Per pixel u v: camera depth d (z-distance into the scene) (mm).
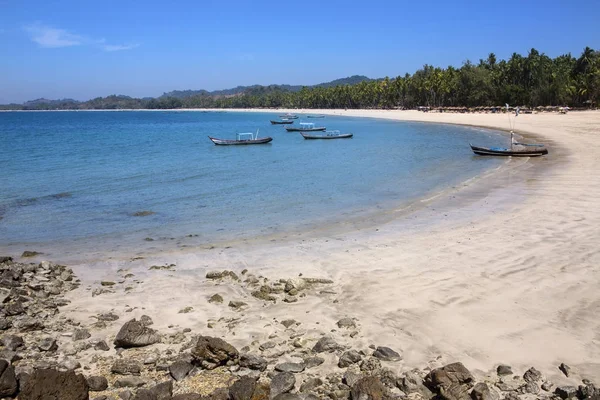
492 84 128750
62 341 9000
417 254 13977
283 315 9969
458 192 24359
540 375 7258
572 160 33219
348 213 20625
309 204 22781
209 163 40406
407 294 10797
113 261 14547
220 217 20406
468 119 102562
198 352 7797
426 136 67938
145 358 8188
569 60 134500
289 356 8164
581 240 14305
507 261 12789
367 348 8375
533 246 14031
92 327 9609
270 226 18641
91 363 8078
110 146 58562
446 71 146375
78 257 15062
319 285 11734
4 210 22062
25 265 13680
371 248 14961
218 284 12164
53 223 19609
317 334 8984
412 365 7727
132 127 115562
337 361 7941
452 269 12391
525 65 122438
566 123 73062
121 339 8570
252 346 8555
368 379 6918
